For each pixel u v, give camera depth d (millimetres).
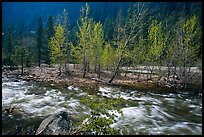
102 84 34219
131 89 31266
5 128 15070
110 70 45219
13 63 48938
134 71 45438
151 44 38188
